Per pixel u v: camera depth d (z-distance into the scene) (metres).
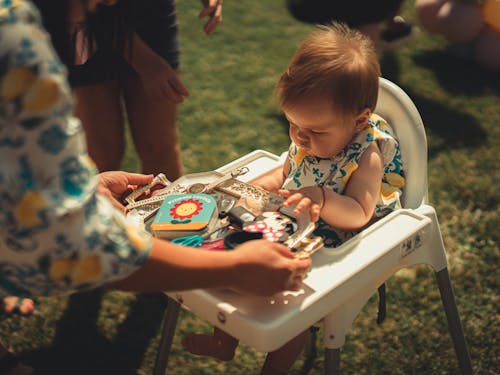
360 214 1.40
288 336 1.12
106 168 2.10
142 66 1.80
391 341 2.03
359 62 1.38
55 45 1.45
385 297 2.00
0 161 0.78
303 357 1.98
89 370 1.95
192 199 1.33
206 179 1.53
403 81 3.62
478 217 2.56
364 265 1.24
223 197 1.39
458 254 2.37
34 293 0.90
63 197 0.81
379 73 1.46
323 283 1.18
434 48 4.01
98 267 0.86
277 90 1.45
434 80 3.65
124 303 2.19
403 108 1.56
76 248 0.83
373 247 1.29
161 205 1.33
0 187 0.78
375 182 1.45
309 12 3.37
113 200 1.33
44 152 0.80
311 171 1.52
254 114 3.29
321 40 1.42
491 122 3.23
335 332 1.29
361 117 1.43
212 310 1.16
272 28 4.24
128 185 1.46
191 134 3.12
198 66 3.77
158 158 2.08
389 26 3.83
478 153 2.98
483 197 2.67
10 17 0.76
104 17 1.64
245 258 1.01
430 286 2.23
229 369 1.95
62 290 0.88
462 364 1.65
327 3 3.32
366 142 1.46
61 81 0.79
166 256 0.94
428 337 2.04
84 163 0.85
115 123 2.05
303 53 1.41
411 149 1.55
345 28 1.55
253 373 1.93
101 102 1.96
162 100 1.95
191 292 1.19
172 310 1.64
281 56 3.89
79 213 0.83
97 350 2.01
